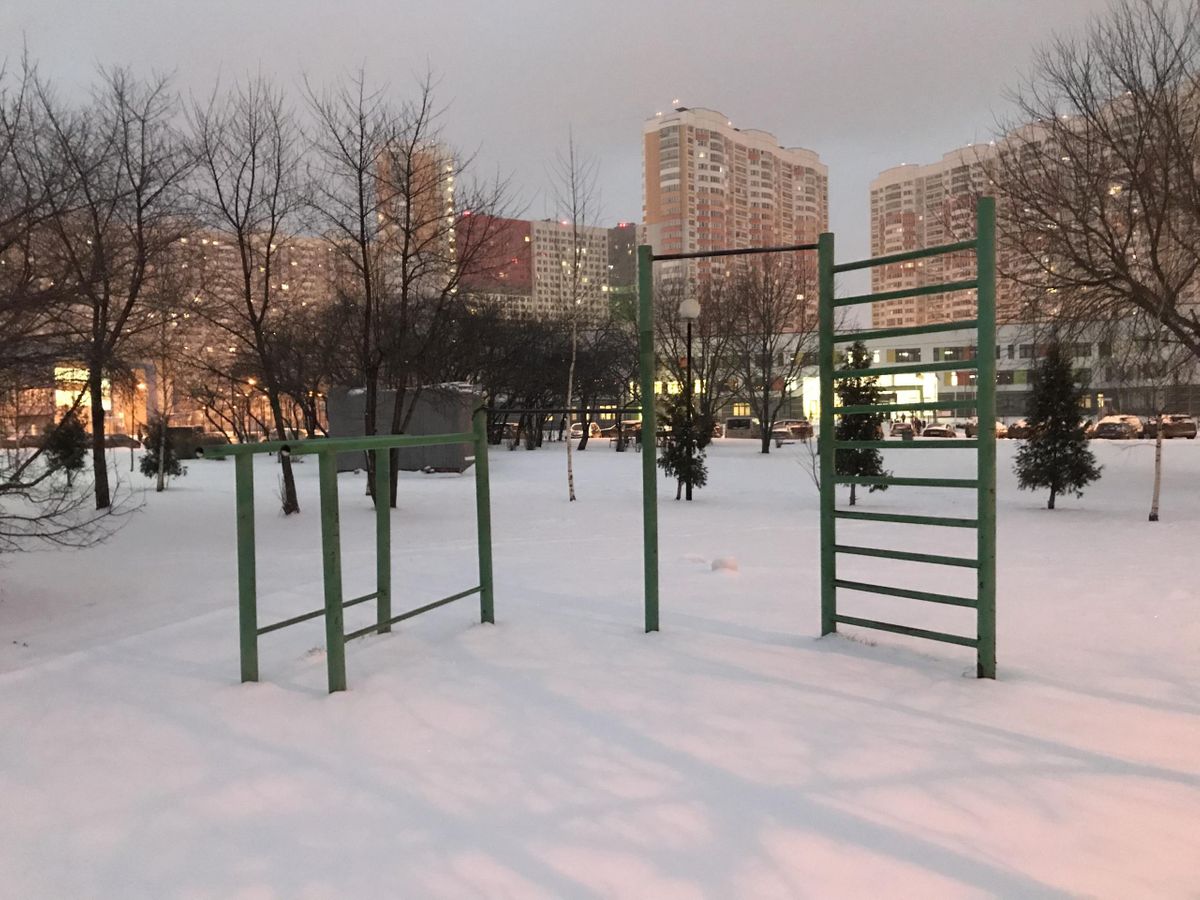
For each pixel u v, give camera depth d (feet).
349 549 33.32
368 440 15.01
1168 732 11.90
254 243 50.93
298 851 8.82
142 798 10.18
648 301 17.88
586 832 9.09
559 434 175.11
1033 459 48.73
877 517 16.21
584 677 14.69
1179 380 57.11
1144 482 62.64
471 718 12.69
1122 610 20.20
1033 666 15.28
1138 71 52.80
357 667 15.49
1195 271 56.13
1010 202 58.65
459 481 71.46
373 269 48.98
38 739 12.09
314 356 63.62
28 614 23.07
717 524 42.37
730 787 10.15
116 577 28.14
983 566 14.40
